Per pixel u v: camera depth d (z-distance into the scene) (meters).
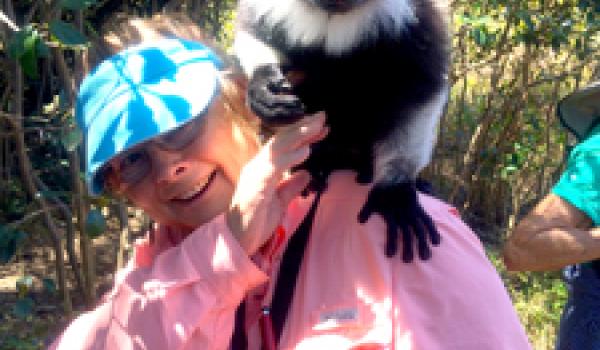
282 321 0.96
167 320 0.90
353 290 0.94
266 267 0.99
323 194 1.06
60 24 1.29
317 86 1.46
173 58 1.03
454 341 0.91
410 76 1.49
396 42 1.48
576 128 1.74
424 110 1.48
